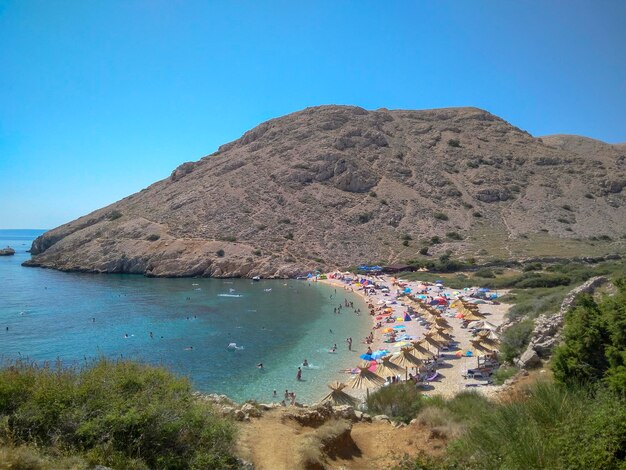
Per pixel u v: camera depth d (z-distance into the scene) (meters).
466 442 9.23
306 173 141.38
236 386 33.81
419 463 8.94
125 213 139.38
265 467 10.36
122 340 47.69
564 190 141.38
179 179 160.38
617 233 118.06
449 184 142.25
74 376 10.38
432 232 121.06
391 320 56.56
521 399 10.98
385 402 18.88
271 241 114.50
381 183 142.38
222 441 10.05
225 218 123.38
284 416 14.22
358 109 187.12
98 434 8.74
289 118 182.12
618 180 142.62
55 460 7.82
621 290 17.00
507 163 155.62
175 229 119.25
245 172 145.38
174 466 8.83
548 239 112.69
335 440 12.36
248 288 87.56
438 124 183.88
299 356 42.00
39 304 69.50
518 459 7.41
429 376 32.16
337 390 20.89
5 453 7.37
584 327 15.19
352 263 109.12
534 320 30.58
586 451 7.17
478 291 65.75
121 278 100.88
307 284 93.06
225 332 51.84
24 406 8.79
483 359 36.19
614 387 10.32
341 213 127.69
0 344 45.78
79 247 122.50
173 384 11.20
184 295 78.62
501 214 129.50
